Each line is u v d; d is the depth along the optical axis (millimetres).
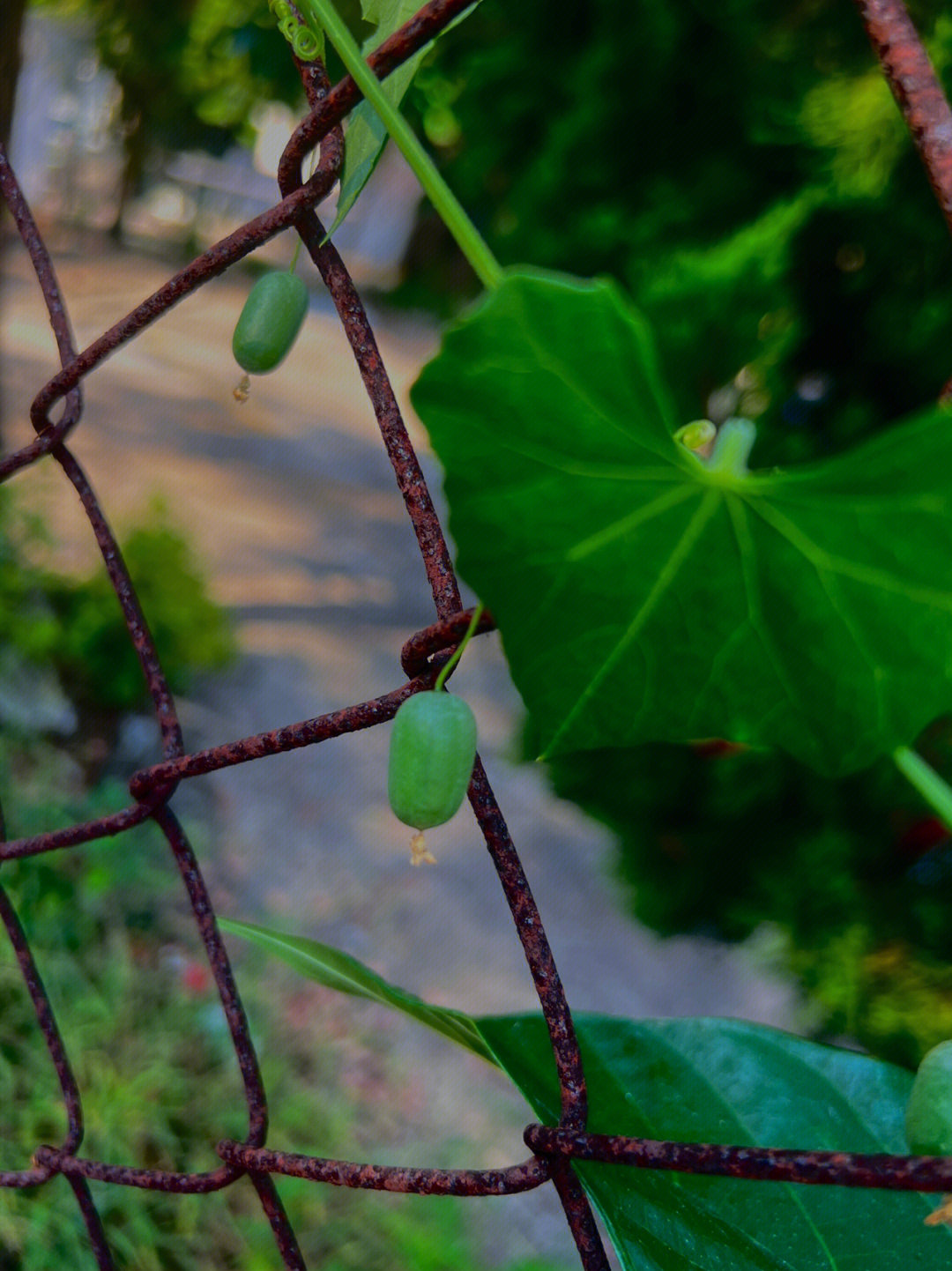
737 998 1450
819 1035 792
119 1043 937
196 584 1718
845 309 764
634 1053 203
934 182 131
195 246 4625
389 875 1529
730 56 772
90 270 3834
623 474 126
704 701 142
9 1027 868
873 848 728
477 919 1509
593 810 813
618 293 107
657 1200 182
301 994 1164
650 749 775
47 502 1640
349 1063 1124
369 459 3178
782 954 792
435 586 186
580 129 817
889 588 126
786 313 728
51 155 4504
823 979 740
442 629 169
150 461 2637
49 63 4039
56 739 1402
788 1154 142
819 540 128
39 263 278
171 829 243
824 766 142
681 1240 178
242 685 1819
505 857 177
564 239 835
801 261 764
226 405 3178
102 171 4844
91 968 988
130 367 3193
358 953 1349
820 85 720
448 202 153
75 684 1490
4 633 1420
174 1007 997
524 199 845
